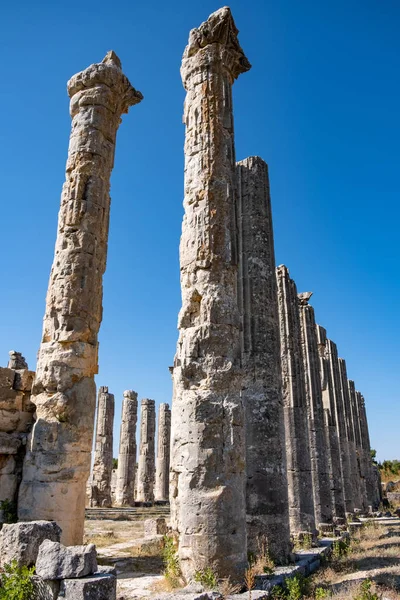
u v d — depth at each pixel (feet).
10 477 39.27
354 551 54.39
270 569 36.86
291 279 72.64
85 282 44.16
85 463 40.45
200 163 41.16
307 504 60.03
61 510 37.91
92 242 45.80
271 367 46.91
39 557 23.32
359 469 133.08
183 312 37.99
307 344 84.79
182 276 39.42
